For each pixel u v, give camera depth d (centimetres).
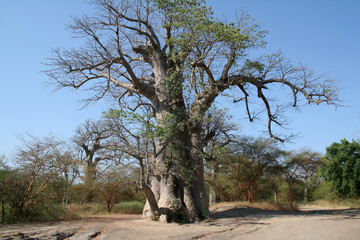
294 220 1288
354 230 860
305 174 3834
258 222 1250
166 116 1342
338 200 3044
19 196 1320
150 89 1544
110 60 1477
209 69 1422
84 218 1495
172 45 1527
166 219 1255
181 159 1388
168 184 1364
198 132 1455
